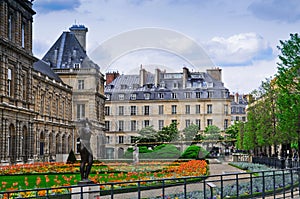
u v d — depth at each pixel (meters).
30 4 65.12
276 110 55.62
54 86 82.38
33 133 66.06
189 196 16.81
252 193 19.47
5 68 56.25
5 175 35.53
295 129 44.41
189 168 20.66
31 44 65.31
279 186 22.38
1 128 54.59
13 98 58.53
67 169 38.06
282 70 44.69
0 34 55.25
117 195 16.36
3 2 55.53
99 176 25.75
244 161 65.56
